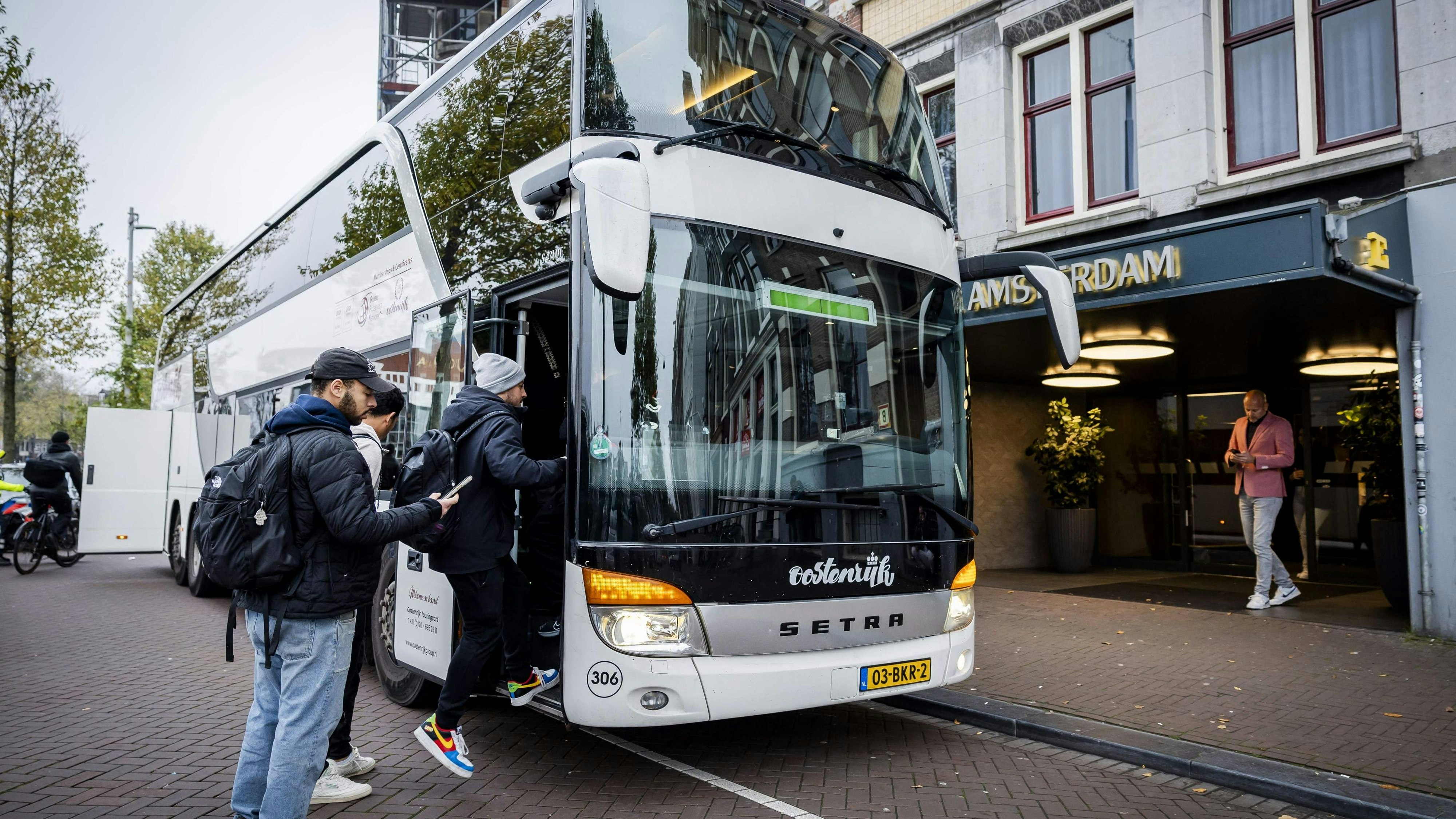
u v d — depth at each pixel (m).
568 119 5.19
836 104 5.76
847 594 4.82
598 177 4.10
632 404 4.55
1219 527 12.58
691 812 4.42
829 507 4.83
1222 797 4.76
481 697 6.61
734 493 4.62
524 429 6.53
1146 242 8.25
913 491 5.17
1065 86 11.61
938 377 5.53
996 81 11.98
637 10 5.24
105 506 13.75
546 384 6.61
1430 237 8.12
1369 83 9.04
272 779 3.43
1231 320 9.16
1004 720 5.89
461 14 32.38
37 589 13.01
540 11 5.77
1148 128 10.38
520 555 5.43
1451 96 8.20
